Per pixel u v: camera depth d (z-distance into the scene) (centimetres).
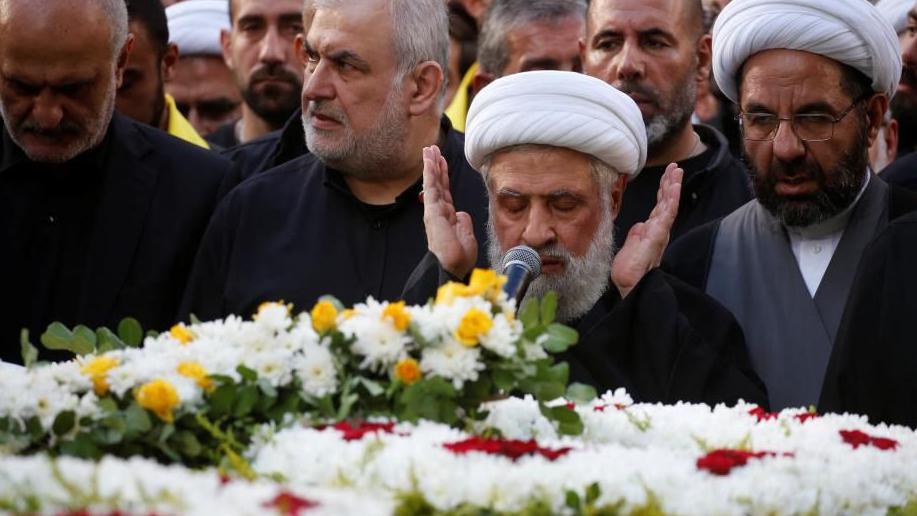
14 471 484
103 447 575
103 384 588
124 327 646
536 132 762
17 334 864
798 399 790
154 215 888
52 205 880
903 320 723
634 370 754
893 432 646
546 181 765
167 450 570
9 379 586
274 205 868
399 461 523
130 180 891
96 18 853
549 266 767
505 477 515
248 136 1153
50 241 875
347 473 524
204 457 579
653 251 799
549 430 609
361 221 852
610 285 803
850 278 798
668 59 935
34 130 852
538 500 512
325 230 853
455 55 1195
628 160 784
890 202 812
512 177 769
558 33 1031
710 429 627
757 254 820
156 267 877
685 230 920
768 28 797
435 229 792
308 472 531
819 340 795
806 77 793
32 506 457
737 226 834
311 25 852
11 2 845
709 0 1173
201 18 1311
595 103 770
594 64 951
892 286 729
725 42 819
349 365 590
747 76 808
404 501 509
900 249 735
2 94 855
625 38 937
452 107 1163
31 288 869
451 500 511
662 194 812
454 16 1192
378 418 582
